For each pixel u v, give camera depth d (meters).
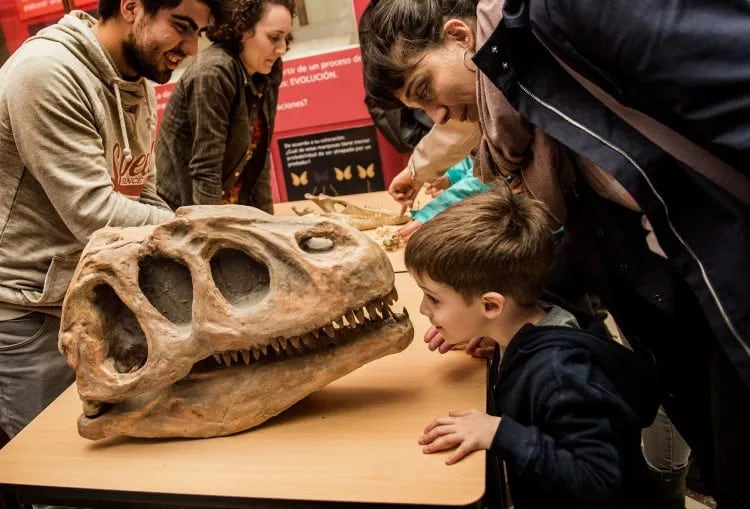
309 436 1.13
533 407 1.03
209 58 1.95
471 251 1.04
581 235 1.17
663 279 1.08
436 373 1.28
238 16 1.90
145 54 1.52
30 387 1.56
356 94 2.70
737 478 0.96
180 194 2.17
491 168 1.27
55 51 1.38
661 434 1.48
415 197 2.15
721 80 0.72
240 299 1.15
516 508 1.16
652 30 0.75
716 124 0.74
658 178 0.86
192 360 1.12
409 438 1.09
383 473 1.01
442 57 1.14
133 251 1.14
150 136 1.76
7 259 1.48
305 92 2.74
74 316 1.15
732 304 0.83
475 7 1.12
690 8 0.74
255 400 1.16
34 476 1.13
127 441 1.21
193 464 1.11
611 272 1.16
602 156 0.88
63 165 1.38
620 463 0.97
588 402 0.98
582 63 0.86
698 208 0.86
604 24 0.78
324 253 1.11
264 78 2.18
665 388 1.18
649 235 1.09
